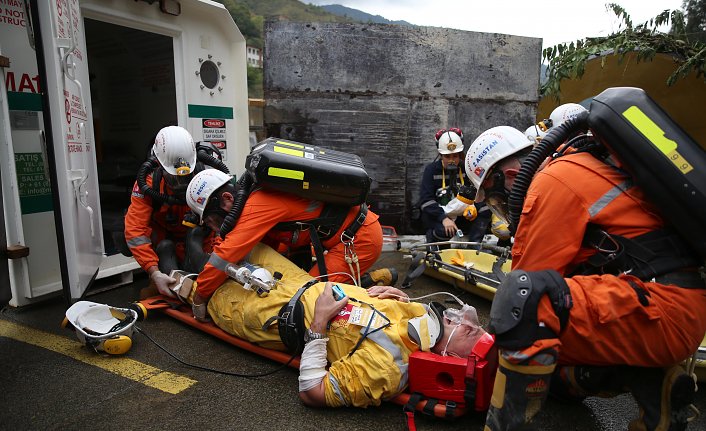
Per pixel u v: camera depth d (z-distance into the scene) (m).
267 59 5.27
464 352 2.04
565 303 1.59
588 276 1.70
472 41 5.46
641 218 1.65
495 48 5.53
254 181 2.66
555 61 5.01
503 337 1.60
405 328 2.09
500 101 5.63
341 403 2.09
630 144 1.58
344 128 5.41
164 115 5.32
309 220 2.81
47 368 2.54
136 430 2.02
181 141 3.19
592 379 1.92
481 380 1.91
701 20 4.91
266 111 5.34
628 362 1.64
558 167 1.77
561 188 1.72
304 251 3.25
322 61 5.29
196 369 2.54
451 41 5.42
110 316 2.88
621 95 1.67
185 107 4.31
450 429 2.04
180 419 2.10
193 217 3.21
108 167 6.06
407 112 5.45
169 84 5.18
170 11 3.99
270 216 2.65
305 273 2.75
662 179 1.54
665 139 1.56
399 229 5.63
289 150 2.73
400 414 2.14
